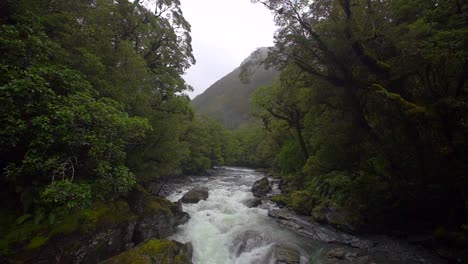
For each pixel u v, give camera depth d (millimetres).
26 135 5973
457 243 9633
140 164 13656
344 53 11984
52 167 6039
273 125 30547
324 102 14875
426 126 9469
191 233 12289
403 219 12469
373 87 10664
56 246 6852
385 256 10016
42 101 5871
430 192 10984
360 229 12664
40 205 6477
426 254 10125
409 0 11219
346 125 13859
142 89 12922
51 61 7508
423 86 10258
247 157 64438
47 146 5660
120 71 11289
